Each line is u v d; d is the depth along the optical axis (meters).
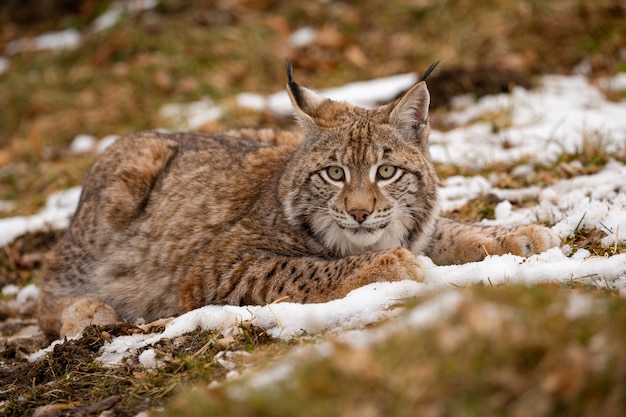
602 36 19.30
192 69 19.95
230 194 10.08
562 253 8.81
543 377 5.34
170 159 11.02
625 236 9.20
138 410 6.96
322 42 20.52
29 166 17.44
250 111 17.42
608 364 5.35
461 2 20.97
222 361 7.45
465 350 5.55
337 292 8.40
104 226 10.77
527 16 20.16
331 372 5.70
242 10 22.12
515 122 15.14
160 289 10.16
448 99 16.86
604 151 12.84
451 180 12.99
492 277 7.98
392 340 5.90
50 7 24.30
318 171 9.09
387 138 9.12
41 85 20.67
